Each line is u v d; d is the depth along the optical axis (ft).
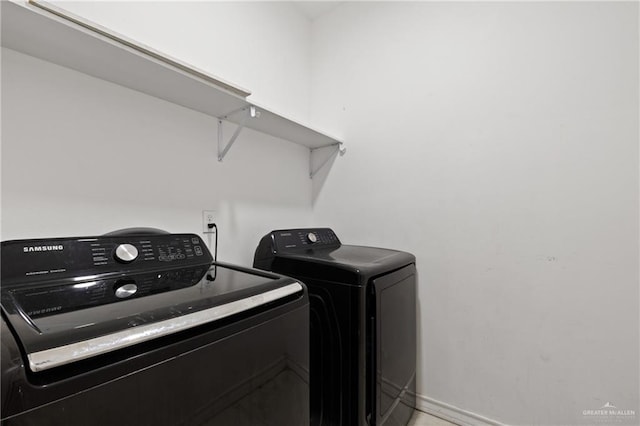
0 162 3.14
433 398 5.68
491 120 5.22
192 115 4.90
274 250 5.08
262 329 2.66
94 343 1.70
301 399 3.12
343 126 7.05
